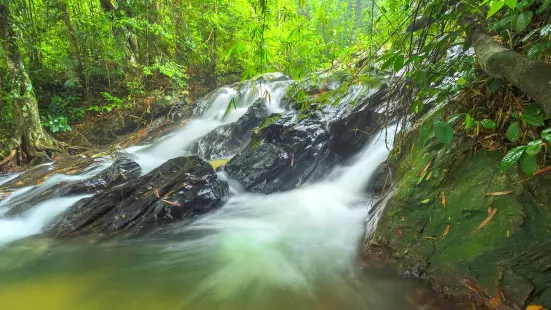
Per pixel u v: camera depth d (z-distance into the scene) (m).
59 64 9.45
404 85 2.62
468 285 1.95
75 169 6.15
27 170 6.61
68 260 3.09
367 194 4.08
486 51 1.75
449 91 2.27
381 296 2.26
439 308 2.00
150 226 3.64
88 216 3.77
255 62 3.03
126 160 5.42
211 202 4.05
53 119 8.67
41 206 4.40
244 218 3.95
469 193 2.20
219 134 7.58
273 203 4.30
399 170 3.18
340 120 5.07
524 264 1.80
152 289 2.56
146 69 10.02
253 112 7.39
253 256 3.05
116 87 10.44
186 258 3.06
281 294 2.44
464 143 2.42
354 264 2.70
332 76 6.62
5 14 7.18
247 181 4.65
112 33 9.54
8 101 7.95
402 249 2.38
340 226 3.54
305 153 4.75
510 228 1.90
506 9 1.91
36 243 3.48
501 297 1.80
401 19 2.72
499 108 2.14
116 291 2.54
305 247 3.18
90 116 9.73
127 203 3.86
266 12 2.50
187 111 10.41
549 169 1.85
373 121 5.03
